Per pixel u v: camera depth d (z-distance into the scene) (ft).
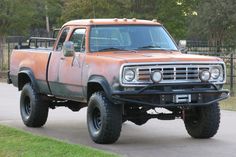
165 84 31.71
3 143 32.42
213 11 99.45
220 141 34.83
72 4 93.56
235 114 47.21
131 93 31.27
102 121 32.40
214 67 32.96
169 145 33.47
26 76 41.83
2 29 96.99
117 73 31.32
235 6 98.99
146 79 31.53
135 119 33.83
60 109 50.80
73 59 35.63
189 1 94.58
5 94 63.72
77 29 36.65
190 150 31.86
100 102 32.48
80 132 38.78
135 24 36.86
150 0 91.45
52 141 32.94
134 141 34.86
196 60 32.55
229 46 94.89
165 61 31.86
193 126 35.68
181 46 37.58
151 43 36.35
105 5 90.07
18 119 45.01
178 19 92.84
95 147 32.60
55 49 38.19
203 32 101.19
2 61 99.14
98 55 34.04
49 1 126.93
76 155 28.60
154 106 31.76
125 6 89.30
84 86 34.35
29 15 97.50
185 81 32.22
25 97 41.39
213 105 34.50
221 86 33.32
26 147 31.04
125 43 35.91
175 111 34.86
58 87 37.60
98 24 35.96
